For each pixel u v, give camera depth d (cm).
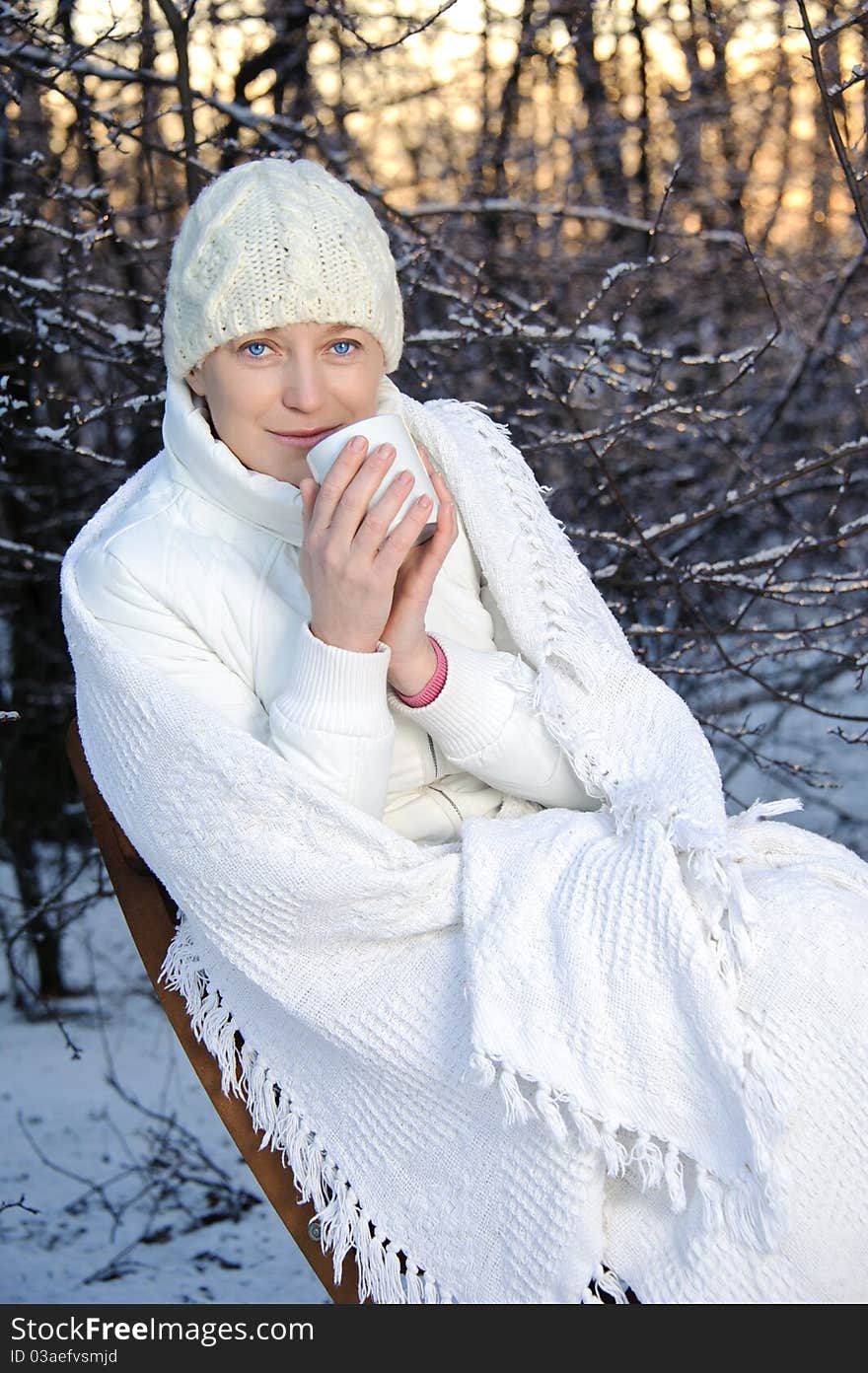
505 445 178
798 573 373
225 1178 264
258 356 151
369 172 428
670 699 160
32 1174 272
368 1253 142
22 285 300
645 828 139
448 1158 140
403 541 138
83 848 370
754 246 453
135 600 153
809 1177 124
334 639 142
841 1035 125
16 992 360
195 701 146
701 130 510
